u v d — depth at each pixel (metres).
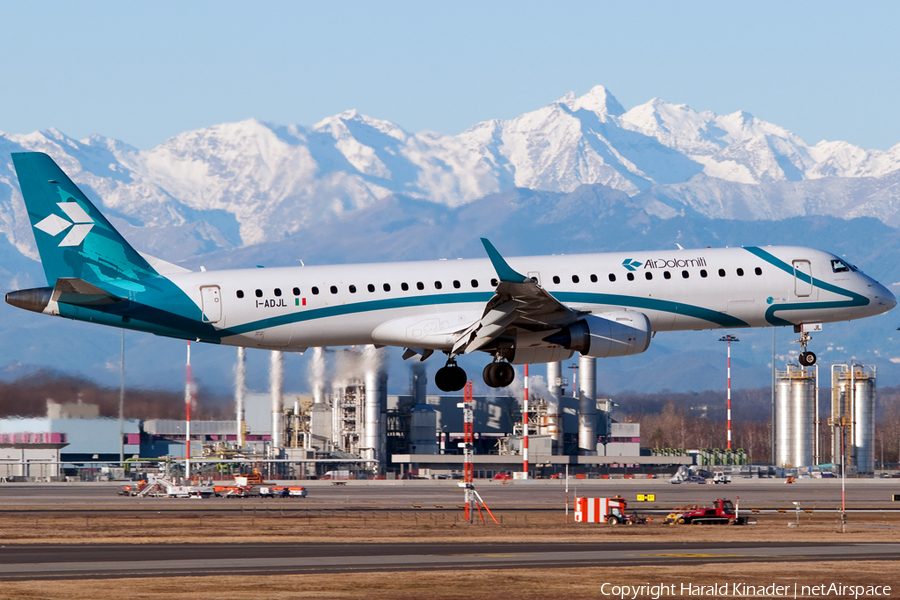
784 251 162.88
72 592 89.81
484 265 155.75
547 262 156.38
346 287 152.50
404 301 152.75
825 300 161.75
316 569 106.12
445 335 151.50
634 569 106.00
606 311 155.25
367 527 162.75
